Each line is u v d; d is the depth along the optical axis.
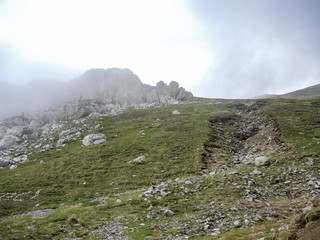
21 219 22.91
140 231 17.22
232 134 62.19
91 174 43.41
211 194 25.05
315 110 63.47
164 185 29.62
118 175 41.62
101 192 34.97
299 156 34.84
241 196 23.69
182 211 21.33
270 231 12.30
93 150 57.06
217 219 17.55
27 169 51.53
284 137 45.69
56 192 37.03
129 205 24.73
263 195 23.64
